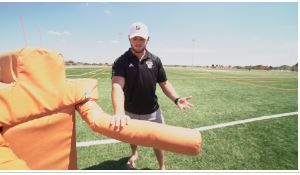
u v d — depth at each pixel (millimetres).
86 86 1897
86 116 1818
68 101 1792
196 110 5875
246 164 3100
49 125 1734
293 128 4496
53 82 1745
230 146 3645
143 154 3275
